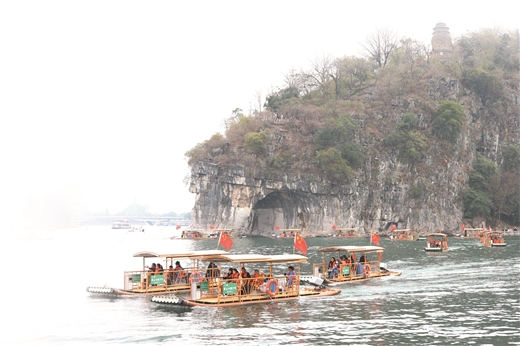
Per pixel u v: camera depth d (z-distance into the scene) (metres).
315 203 181.38
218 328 35.81
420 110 199.38
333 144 187.00
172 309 42.50
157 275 51.31
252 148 179.75
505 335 33.75
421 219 185.88
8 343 34.00
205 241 159.38
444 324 36.59
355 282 56.78
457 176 195.50
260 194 179.50
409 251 104.94
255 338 33.25
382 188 187.62
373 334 34.03
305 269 72.25
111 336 34.66
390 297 47.12
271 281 46.03
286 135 188.25
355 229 175.38
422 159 192.50
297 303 44.25
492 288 52.34
